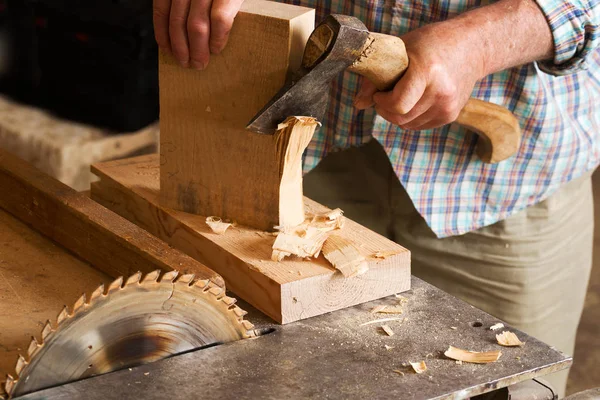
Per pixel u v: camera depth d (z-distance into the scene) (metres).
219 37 1.12
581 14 1.34
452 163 1.55
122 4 1.97
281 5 1.14
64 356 0.90
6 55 2.16
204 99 1.18
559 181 1.56
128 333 0.93
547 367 0.99
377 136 1.52
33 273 1.17
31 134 2.01
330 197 1.74
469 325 1.07
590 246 1.77
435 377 0.95
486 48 1.29
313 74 1.05
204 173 1.22
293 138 1.11
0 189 1.35
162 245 1.09
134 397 0.89
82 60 2.07
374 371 0.96
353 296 1.11
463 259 1.65
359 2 1.48
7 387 0.86
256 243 1.16
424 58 1.18
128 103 2.04
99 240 1.16
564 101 1.53
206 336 0.99
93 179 2.04
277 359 0.98
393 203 1.67
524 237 1.61
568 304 1.75
